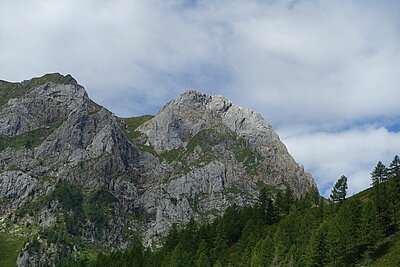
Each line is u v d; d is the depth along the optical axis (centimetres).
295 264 14938
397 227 15538
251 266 16175
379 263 13788
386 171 19962
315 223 17225
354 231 14775
